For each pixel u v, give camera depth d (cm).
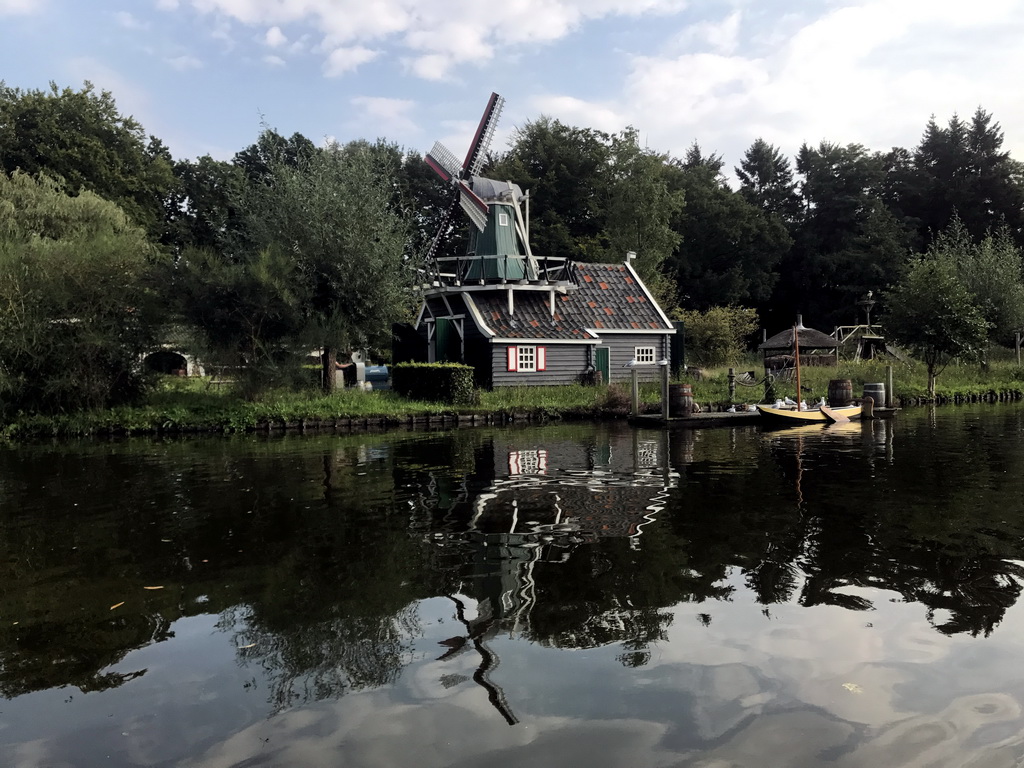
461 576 591
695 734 348
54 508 899
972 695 384
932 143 6000
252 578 598
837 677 407
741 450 1380
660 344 2906
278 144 4194
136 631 491
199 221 4359
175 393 2252
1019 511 797
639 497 908
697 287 5459
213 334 2083
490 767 322
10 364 1916
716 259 5575
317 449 1507
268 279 2002
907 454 1273
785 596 537
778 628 477
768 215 6038
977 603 517
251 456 1402
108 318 2020
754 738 343
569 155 4812
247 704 388
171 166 4403
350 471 1170
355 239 2228
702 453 1342
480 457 1327
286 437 1808
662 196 4444
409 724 362
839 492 922
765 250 5591
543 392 2417
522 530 740
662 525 754
